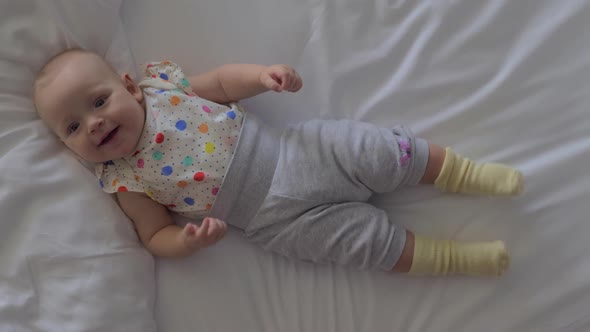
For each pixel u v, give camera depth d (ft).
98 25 3.28
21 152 3.02
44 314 2.86
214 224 2.80
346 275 3.26
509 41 3.28
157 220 3.22
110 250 3.02
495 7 3.24
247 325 3.21
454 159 3.12
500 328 3.11
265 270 3.32
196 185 3.13
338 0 3.32
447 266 3.06
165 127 3.12
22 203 2.96
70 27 3.20
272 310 3.26
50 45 3.17
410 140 3.07
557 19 3.20
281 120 3.44
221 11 3.42
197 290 3.23
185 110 3.17
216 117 3.20
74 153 3.22
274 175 3.12
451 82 3.29
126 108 3.03
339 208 3.10
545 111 3.23
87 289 2.90
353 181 3.11
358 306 3.23
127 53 3.37
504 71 3.25
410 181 3.15
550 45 3.22
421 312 3.19
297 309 3.22
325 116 3.40
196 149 3.13
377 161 3.03
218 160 3.12
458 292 3.18
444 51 3.30
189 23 3.42
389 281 3.24
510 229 3.19
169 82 3.27
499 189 3.07
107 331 2.89
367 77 3.39
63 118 2.97
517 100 3.26
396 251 3.03
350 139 3.09
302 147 3.13
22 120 3.13
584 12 3.18
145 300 3.09
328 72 3.37
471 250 3.06
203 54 3.44
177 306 3.21
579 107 3.19
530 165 3.21
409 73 3.31
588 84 3.19
